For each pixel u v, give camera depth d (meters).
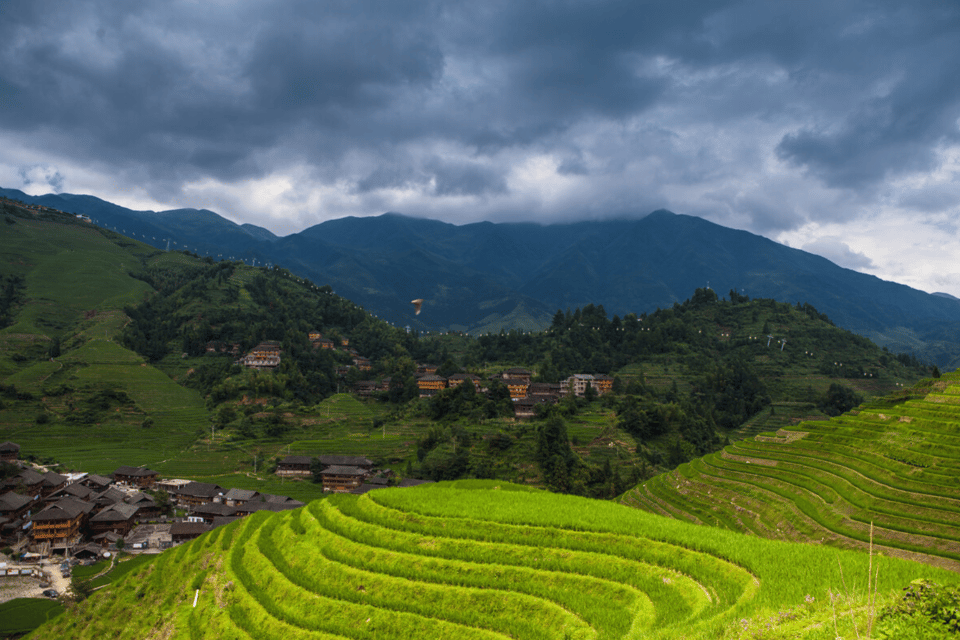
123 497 151.62
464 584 53.56
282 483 174.62
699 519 97.12
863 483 86.06
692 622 39.25
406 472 172.38
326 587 59.12
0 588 109.00
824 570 43.41
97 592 91.06
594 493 153.88
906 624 27.31
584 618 45.50
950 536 67.88
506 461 170.12
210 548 85.19
